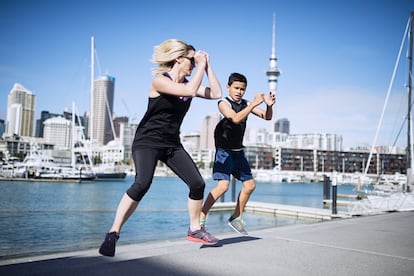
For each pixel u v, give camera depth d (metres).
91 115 57.31
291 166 160.12
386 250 3.83
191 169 3.17
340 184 92.38
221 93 3.25
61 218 13.98
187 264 2.90
